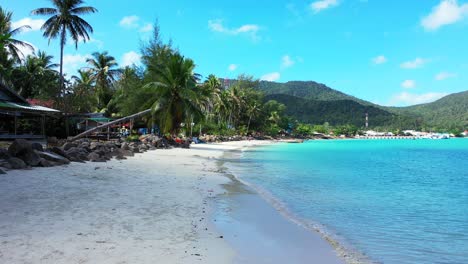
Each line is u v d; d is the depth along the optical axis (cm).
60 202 857
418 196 1327
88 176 1280
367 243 719
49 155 1496
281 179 1697
